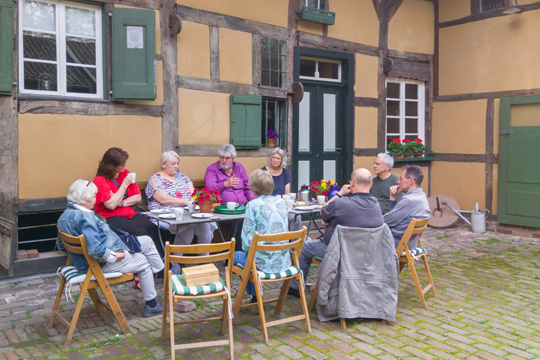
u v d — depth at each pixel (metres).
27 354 3.20
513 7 7.20
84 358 3.17
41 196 4.84
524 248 6.55
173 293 3.19
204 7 5.91
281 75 6.79
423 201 4.26
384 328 3.72
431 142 8.69
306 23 7.02
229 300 3.25
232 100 6.16
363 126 7.79
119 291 4.52
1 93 4.55
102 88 5.27
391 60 7.85
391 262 3.76
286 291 3.94
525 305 4.27
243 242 3.68
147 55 5.30
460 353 3.30
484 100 7.95
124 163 4.60
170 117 5.66
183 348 3.11
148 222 4.78
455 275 5.18
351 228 3.68
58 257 4.98
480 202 8.04
